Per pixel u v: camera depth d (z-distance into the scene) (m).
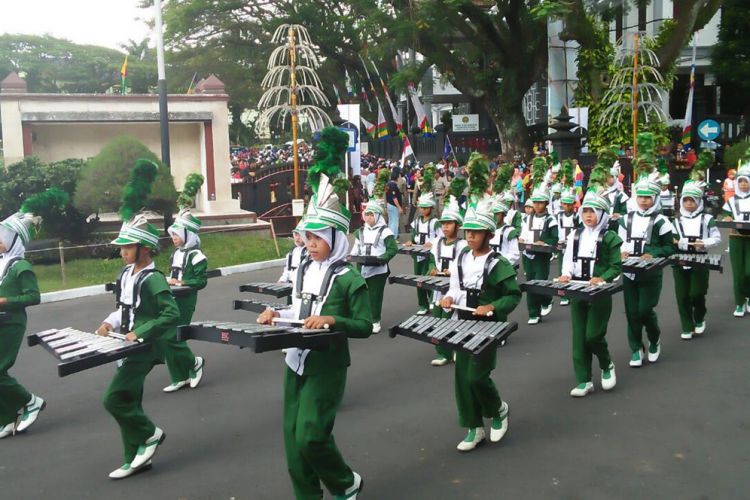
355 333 4.62
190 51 39.22
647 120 26.17
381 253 10.23
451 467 5.67
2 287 6.67
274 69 19.64
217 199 20.52
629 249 8.62
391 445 6.15
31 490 5.49
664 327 10.05
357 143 20.91
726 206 10.60
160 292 5.65
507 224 10.21
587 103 27.11
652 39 27.61
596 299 6.37
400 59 40.38
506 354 9.01
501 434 6.14
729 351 8.72
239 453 6.10
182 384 7.95
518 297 5.82
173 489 5.43
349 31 35.38
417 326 5.41
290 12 35.50
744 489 5.10
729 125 32.09
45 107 18.52
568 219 11.70
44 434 6.71
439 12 25.91
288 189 22.23
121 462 6.00
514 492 5.20
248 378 8.35
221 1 35.25
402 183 23.12
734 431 6.18
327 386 4.65
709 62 33.09
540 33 27.61
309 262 4.94
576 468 5.56
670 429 6.27
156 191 15.83
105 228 17.55
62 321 11.65
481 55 32.03
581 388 7.23
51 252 15.69
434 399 7.32
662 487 5.18
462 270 6.02
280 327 4.51
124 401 5.56
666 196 14.64
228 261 16.59
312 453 4.56
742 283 10.35
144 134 20.45
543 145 30.25
